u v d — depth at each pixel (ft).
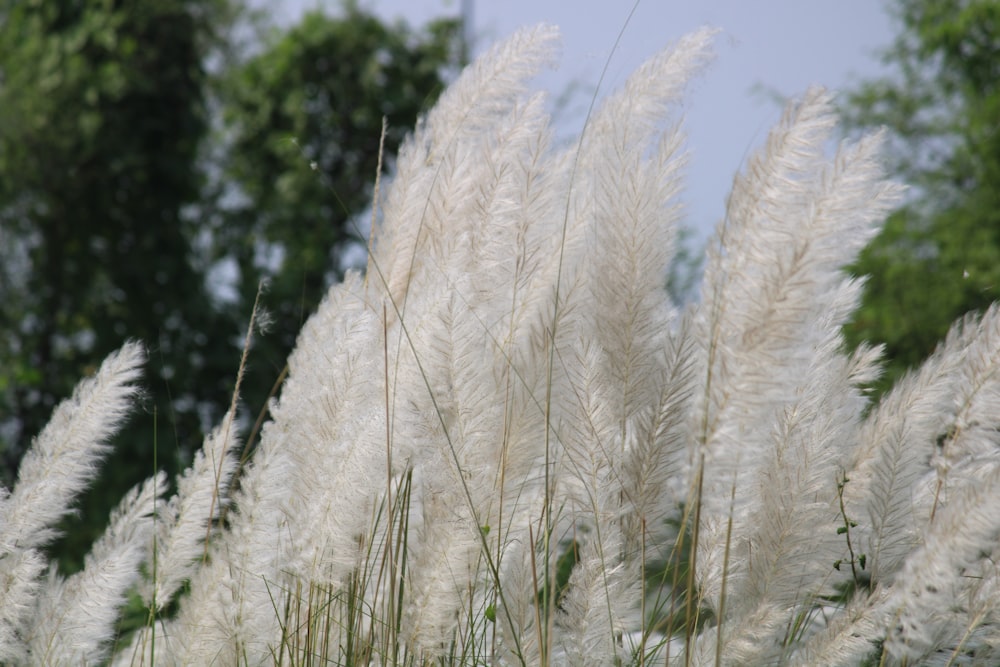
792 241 11.09
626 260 11.72
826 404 11.91
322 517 11.80
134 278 28.22
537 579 11.65
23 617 12.37
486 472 11.75
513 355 11.90
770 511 11.65
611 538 11.61
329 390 11.92
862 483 11.99
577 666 11.56
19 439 26.81
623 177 11.76
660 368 11.69
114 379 12.44
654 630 11.91
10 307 27.66
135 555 12.31
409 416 11.78
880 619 11.41
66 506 12.41
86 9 28.32
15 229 28.22
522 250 11.94
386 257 12.32
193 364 26.86
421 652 11.73
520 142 12.06
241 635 12.00
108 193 28.66
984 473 11.67
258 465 12.06
